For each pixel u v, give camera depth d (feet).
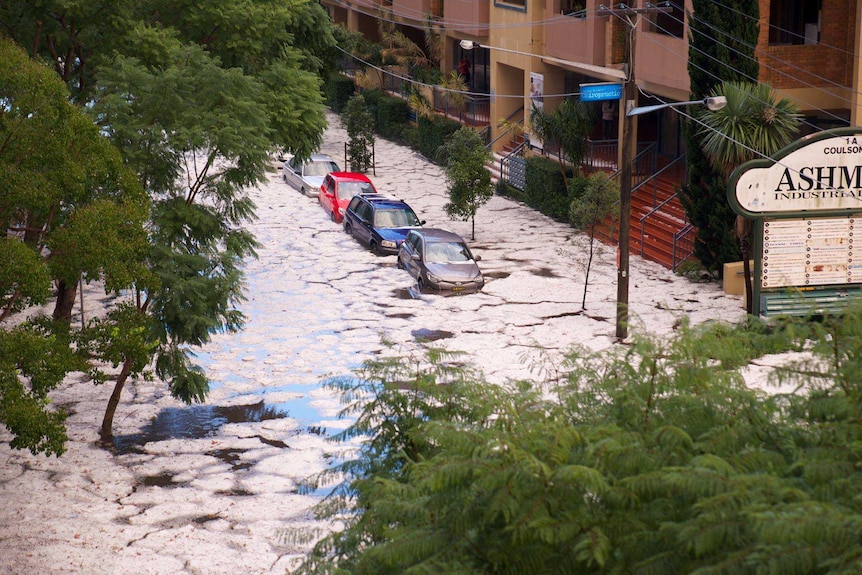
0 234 45.88
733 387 28.94
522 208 118.62
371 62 177.68
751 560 20.21
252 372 68.44
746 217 72.90
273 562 44.65
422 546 24.48
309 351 72.02
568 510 23.06
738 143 73.41
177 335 59.31
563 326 75.92
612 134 128.47
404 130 161.38
